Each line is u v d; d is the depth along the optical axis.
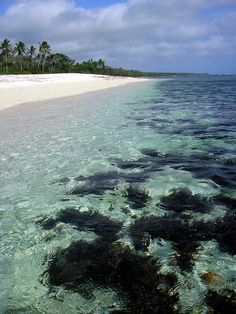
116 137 10.78
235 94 28.00
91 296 3.53
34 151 9.26
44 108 18.11
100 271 3.94
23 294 3.60
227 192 6.18
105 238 4.73
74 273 3.93
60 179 7.15
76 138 10.73
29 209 5.76
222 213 5.36
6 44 75.69
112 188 6.58
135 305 3.38
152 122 13.38
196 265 4.01
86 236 4.80
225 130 11.45
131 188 6.54
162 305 3.36
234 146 9.36
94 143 10.06
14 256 4.34
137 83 54.88
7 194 6.41
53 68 91.31
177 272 3.88
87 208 5.75
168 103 20.53
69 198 6.19
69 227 5.09
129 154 8.85
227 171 7.33
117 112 16.52
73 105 19.56
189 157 8.45
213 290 3.56
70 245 4.57
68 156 8.77
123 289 3.62
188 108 17.70
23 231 5.00
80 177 7.26
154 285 3.66
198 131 11.37
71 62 99.19
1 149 9.46
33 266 4.11
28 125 13.00
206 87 41.28
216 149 9.10
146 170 7.57
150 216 5.36
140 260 4.14
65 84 39.78
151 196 6.14
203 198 5.95
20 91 26.81
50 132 11.69
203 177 6.99
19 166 7.99
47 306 3.42
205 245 4.45
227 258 4.15
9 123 13.44
